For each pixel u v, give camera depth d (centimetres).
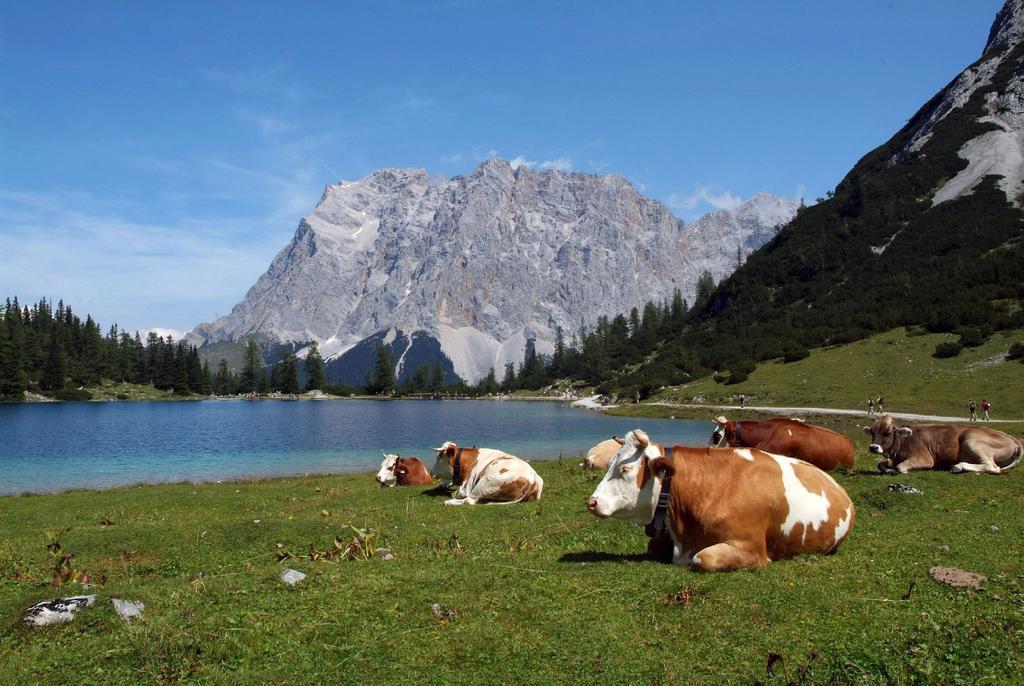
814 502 969
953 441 1973
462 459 2147
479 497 1886
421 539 1329
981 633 684
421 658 682
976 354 8031
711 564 909
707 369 11912
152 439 7281
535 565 987
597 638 706
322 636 740
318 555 1170
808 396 8325
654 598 809
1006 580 841
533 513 1620
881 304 10838
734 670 634
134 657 702
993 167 13600
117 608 831
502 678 639
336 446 6450
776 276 14850
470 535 1343
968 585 824
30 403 16038
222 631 748
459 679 640
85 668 687
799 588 819
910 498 1483
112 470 4534
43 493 3102
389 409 15462
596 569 944
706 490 953
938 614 734
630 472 984
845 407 7494
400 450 5991
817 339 10650
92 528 1692
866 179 16175
